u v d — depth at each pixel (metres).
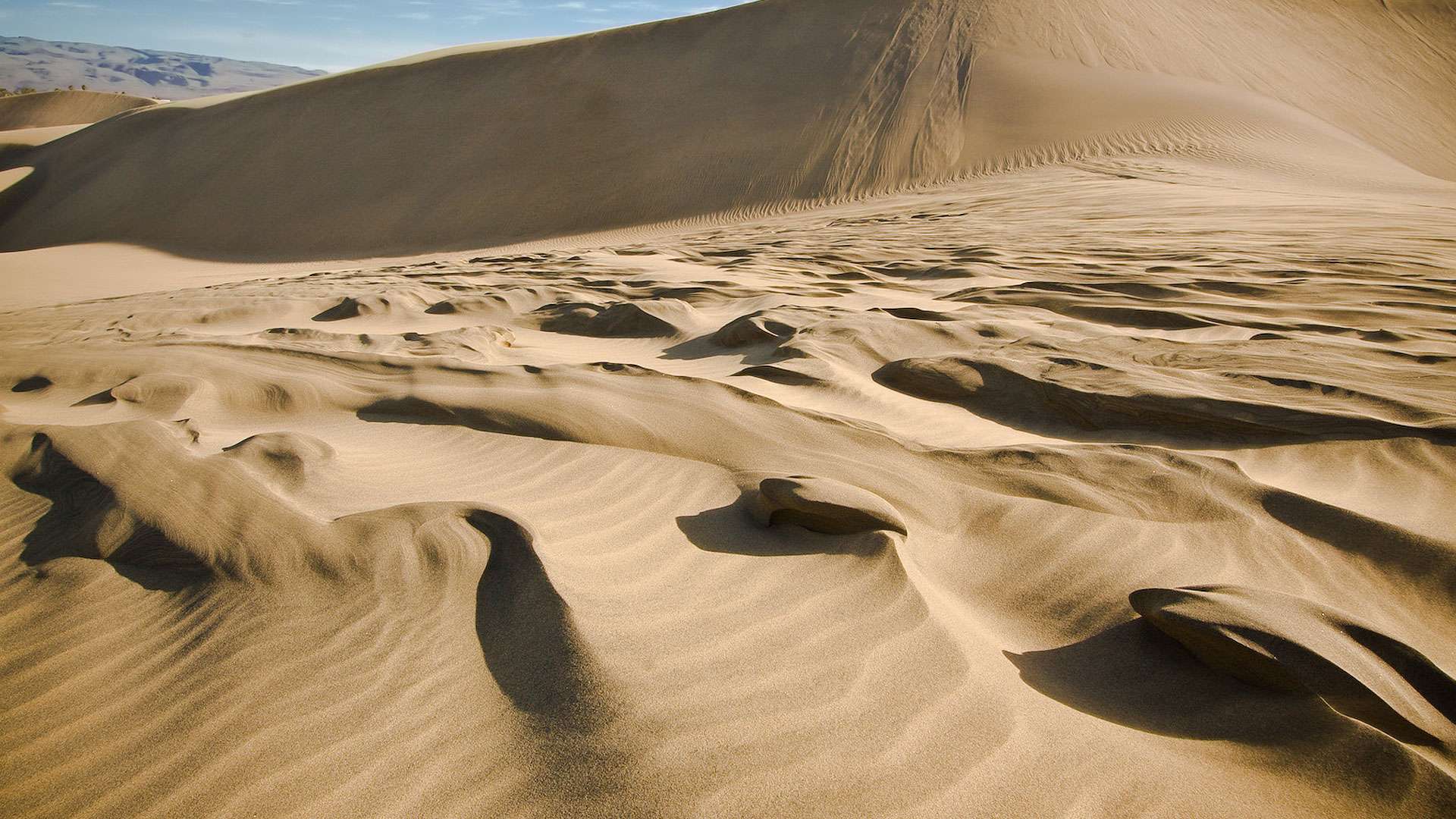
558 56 35.06
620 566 2.20
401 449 3.19
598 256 11.94
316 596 2.03
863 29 31.72
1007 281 6.73
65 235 33.41
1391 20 42.75
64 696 1.72
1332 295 5.11
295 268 24.25
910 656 1.76
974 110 26.92
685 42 34.16
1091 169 20.83
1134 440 3.12
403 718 1.60
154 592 2.10
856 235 12.41
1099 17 32.59
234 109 38.22
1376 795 1.39
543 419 3.33
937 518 2.49
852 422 3.22
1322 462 2.71
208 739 1.57
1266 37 36.50
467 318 7.08
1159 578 2.12
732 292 7.18
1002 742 1.50
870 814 1.33
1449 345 3.78
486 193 28.56
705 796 1.36
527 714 1.58
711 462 2.93
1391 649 1.64
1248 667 1.67
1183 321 4.78
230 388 4.12
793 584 2.09
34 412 3.86
